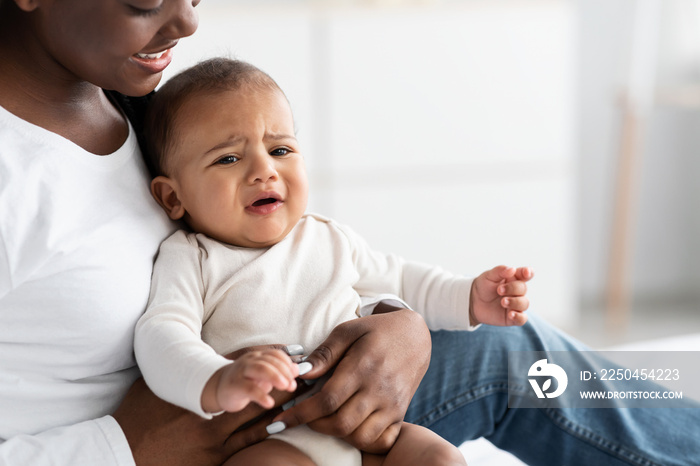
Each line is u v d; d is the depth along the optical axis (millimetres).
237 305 978
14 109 885
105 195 928
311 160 2975
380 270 1152
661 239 3576
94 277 874
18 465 820
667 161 3520
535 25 3004
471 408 1157
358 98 2955
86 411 914
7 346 857
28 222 838
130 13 817
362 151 2990
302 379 930
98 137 969
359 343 933
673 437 1146
